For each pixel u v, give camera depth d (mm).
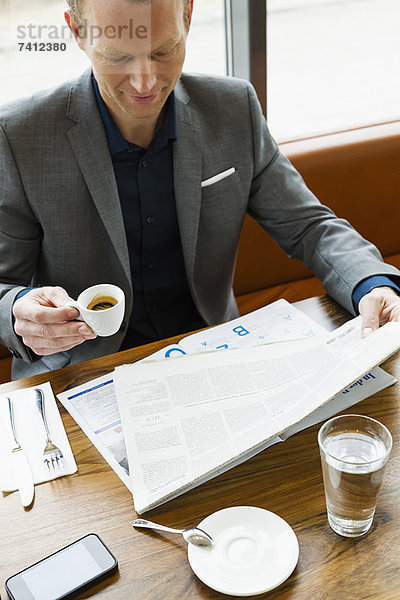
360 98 2078
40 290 1021
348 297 1081
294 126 2043
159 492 718
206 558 650
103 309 912
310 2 1877
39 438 832
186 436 789
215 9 1820
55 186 1157
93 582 632
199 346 991
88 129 1151
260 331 1021
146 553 668
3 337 1044
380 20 1988
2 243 1175
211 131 1267
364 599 609
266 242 1721
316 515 705
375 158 1740
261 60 1837
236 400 837
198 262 1329
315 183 1693
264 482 752
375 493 649
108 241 1216
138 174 1217
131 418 825
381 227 1850
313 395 820
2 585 641
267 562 642
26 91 1233
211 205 1284
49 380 942
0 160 1143
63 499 739
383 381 905
